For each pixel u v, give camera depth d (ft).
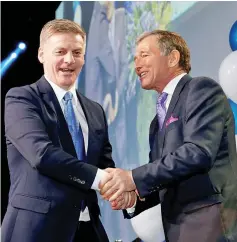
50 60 7.91
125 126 14.67
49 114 7.71
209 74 11.39
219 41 11.12
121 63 15.14
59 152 7.39
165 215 7.59
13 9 21.13
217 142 7.26
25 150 7.42
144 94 13.38
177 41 8.34
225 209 7.19
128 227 13.75
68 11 19.86
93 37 17.43
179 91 7.80
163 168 7.28
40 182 7.41
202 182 7.27
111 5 16.08
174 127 7.60
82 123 8.06
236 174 7.52
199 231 7.15
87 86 17.81
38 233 7.20
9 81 21.74
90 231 7.75
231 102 9.62
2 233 7.34
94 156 7.93
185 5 12.30
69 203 7.43
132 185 7.66
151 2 13.60
